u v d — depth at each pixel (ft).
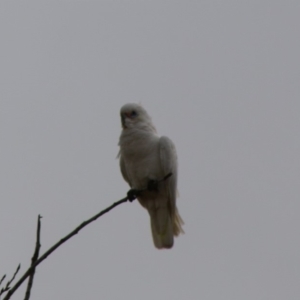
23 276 22.08
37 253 23.26
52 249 23.56
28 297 21.65
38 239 23.53
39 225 23.68
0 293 21.70
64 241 24.08
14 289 21.58
